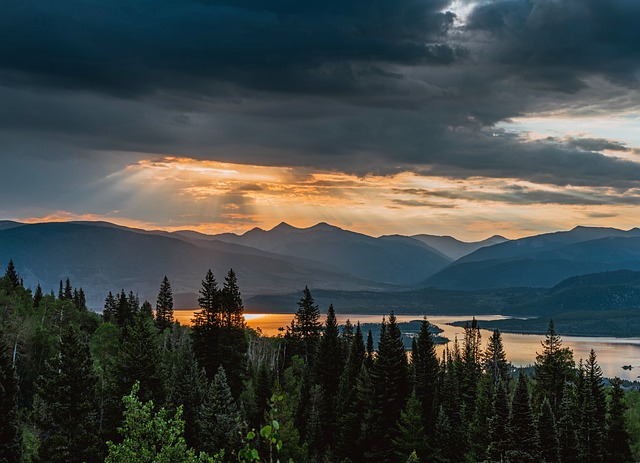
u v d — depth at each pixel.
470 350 110.75
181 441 34.94
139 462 34.22
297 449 72.31
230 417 64.50
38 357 98.44
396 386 86.94
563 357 102.25
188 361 84.19
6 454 56.75
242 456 15.13
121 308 148.62
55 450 56.00
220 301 107.50
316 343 133.75
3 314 112.19
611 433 82.44
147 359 69.38
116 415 65.38
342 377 99.75
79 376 59.75
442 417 83.69
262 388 85.75
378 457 83.31
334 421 94.00
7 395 58.31
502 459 65.12
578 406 87.00
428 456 79.81
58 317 128.38
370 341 127.62
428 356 99.44
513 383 112.50
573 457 77.69
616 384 83.81
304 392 97.25
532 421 64.38
